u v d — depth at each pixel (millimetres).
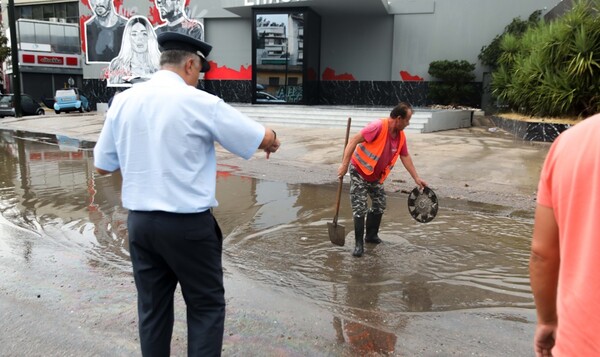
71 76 38188
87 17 26094
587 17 12875
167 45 2562
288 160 10758
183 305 3732
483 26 20406
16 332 3344
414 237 5523
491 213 6473
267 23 20719
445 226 5914
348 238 5508
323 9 20969
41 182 8516
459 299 3926
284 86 21000
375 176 4945
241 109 19438
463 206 6812
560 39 13125
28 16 40000
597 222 1287
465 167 9422
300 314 3619
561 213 1404
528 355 3062
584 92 12852
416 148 11883
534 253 1574
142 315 2619
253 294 3973
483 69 20484
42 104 35969
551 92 13367
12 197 7387
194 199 2408
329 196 7516
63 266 4535
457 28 20734
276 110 18906
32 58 35625
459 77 20078
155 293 2594
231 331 3348
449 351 3111
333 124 17469
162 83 2480
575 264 1356
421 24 21234
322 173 9328
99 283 4141
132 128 2441
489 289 4129
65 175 9156
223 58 24500
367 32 22250
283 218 6316
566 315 1375
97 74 26578
